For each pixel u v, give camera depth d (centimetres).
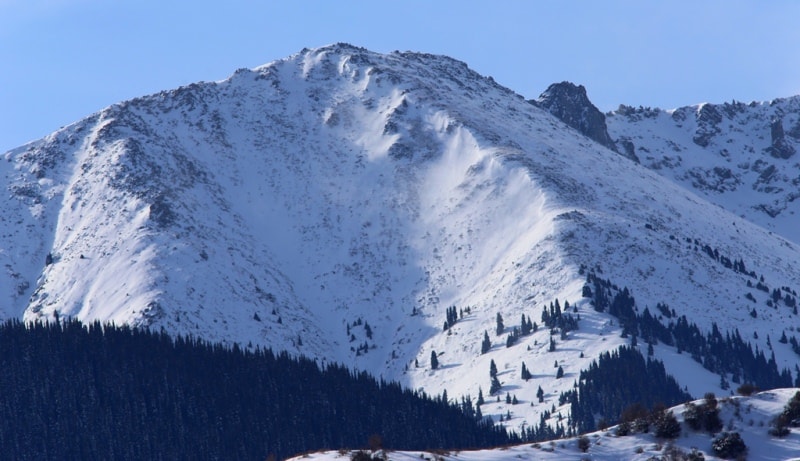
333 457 14250
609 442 14750
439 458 14225
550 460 14300
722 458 14112
